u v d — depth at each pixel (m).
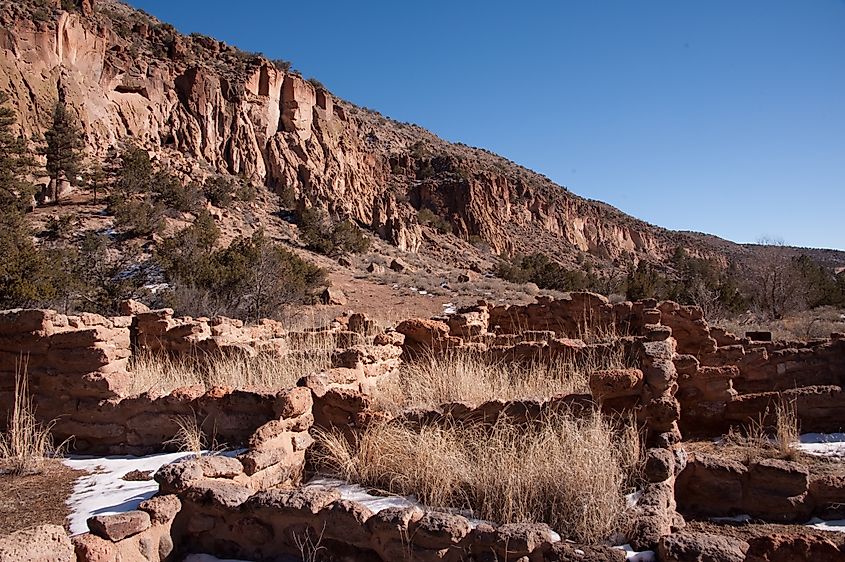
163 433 7.34
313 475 6.48
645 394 6.21
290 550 4.67
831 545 3.84
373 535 4.38
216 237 32.91
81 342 7.67
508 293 37.47
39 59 48.25
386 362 9.93
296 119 68.88
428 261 59.09
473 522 4.94
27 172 40.47
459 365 9.22
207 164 58.91
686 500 5.48
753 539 4.04
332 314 27.08
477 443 6.07
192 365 11.32
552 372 9.57
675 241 128.38
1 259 22.06
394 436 6.32
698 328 11.90
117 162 48.25
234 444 7.05
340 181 70.31
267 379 9.24
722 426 8.12
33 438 7.33
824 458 6.63
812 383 9.27
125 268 29.72
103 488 5.94
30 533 3.78
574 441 5.49
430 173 97.44
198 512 4.88
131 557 4.27
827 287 37.16
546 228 104.06
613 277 63.28
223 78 64.25
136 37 62.62
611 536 4.39
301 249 44.91
